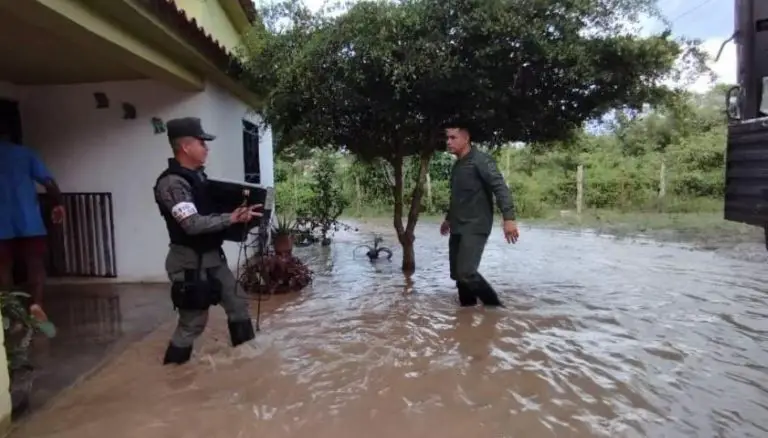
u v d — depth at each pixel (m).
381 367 3.33
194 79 5.62
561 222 12.00
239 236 3.53
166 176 3.23
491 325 4.18
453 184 4.73
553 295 5.18
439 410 2.73
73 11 3.40
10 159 4.29
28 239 4.43
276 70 5.21
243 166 7.54
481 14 4.51
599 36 4.92
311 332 4.05
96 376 3.24
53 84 5.97
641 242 8.87
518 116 5.54
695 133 13.52
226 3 8.30
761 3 2.39
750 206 2.42
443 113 5.49
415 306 4.81
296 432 2.53
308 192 12.12
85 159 6.07
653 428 2.51
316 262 7.35
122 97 5.95
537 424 2.57
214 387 3.06
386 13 4.67
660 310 4.57
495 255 7.74
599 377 3.12
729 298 4.96
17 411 2.71
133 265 6.11
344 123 5.73
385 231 11.16
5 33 3.98
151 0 3.93
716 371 3.19
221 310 4.73
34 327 3.03
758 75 2.41
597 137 15.16
